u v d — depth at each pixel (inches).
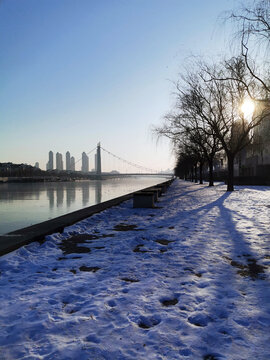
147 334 103.1
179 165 3346.5
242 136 893.2
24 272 172.6
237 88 788.0
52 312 120.3
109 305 127.0
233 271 170.7
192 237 258.8
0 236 239.5
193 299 131.6
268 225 309.7
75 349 93.9
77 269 177.2
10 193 2097.7
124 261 191.0
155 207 503.2
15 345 97.0
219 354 91.9
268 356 91.0
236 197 667.4
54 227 274.7
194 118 959.0
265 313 118.6
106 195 1780.3
